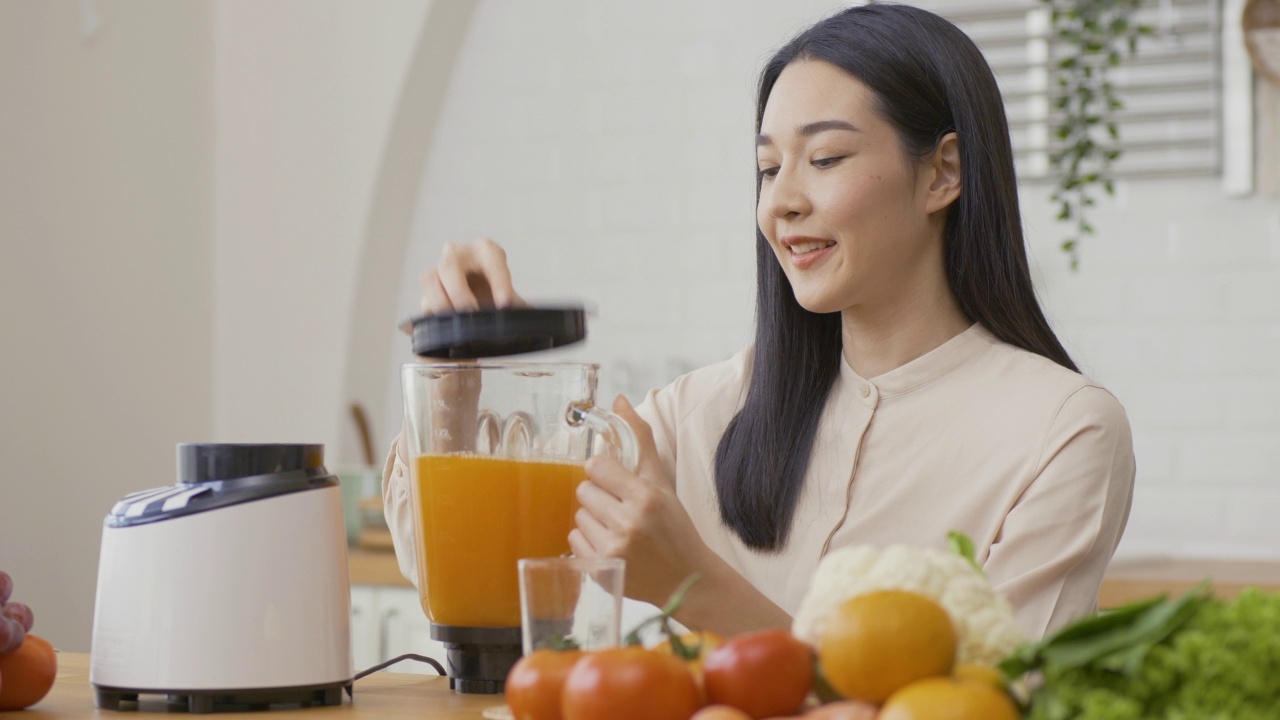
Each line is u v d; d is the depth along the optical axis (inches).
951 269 58.8
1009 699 26.7
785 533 59.9
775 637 28.5
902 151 55.3
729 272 124.9
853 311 59.0
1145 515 111.3
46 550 113.8
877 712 26.6
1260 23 108.3
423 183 133.6
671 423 66.4
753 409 61.3
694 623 46.0
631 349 127.1
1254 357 109.4
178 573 39.3
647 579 45.3
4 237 110.1
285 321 132.4
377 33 129.9
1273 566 99.6
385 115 129.4
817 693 29.0
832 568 30.2
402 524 57.0
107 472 120.7
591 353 128.1
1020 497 55.0
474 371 44.0
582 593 32.9
